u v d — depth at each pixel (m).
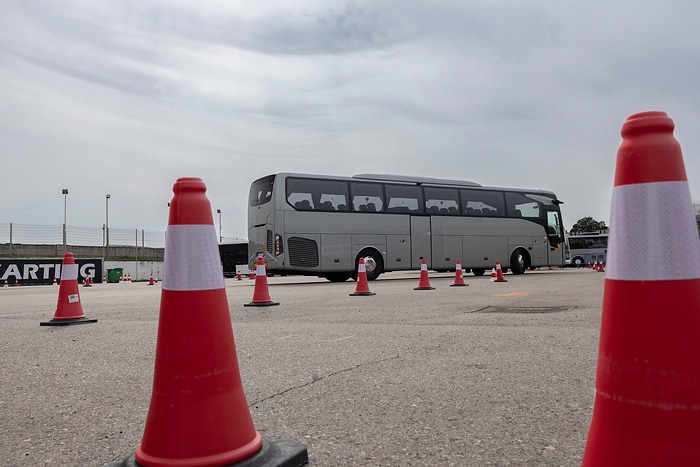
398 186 22.61
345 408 3.48
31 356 5.60
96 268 36.25
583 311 8.18
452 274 31.20
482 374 4.28
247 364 4.93
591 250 49.56
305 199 20.55
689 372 1.62
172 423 2.22
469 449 2.73
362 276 13.48
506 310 8.76
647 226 1.72
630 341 1.70
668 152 1.74
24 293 19.75
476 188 24.56
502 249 24.80
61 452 2.85
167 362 2.29
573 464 2.52
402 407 3.47
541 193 26.48
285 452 2.50
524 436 2.89
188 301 2.32
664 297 1.67
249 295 14.49
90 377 4.58
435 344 5.66
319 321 7.93
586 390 3.73
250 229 21.22
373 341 5.96
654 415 1.63
